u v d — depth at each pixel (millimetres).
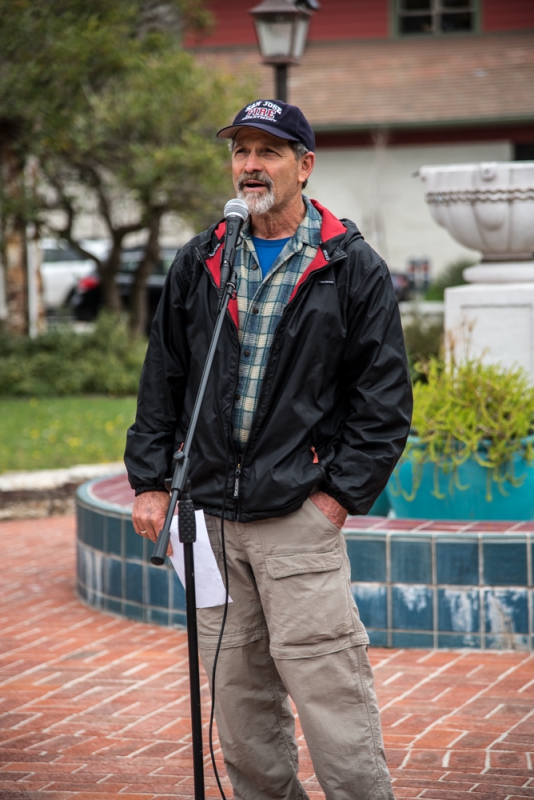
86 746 3738
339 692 2672
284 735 2889
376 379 2627
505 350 6027
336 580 2682
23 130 13383
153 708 4117
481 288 6078
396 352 2639
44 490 8219
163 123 13469
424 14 21062
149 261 15703
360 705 2697
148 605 5277
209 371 2602
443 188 6160
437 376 5613
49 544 7203
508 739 3697
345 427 2666
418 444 5207
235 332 2666
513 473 5082
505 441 5051
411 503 5297
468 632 4656
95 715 4047
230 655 2793
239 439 2684
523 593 4602
